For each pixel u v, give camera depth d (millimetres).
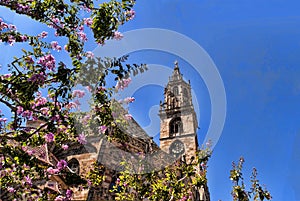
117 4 8492
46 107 10086
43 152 16297
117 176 18141
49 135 10445
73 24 9469
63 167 12922
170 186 13938
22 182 12570
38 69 9000
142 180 14125
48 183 16094
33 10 8914
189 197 14336
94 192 17500
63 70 8383
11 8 8578
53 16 9375
